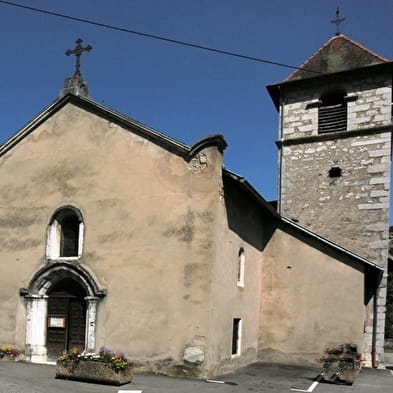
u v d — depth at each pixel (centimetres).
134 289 1270
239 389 1057
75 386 1016
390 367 1770
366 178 2000
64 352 1228
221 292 1262
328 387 1160
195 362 1166
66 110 1488
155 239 1276
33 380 1066
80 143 1441
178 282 1226
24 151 1520
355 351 1423
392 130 2059
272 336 1598
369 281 1766
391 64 2031
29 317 1389
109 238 1331
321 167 2095
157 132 1333
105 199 1362
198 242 1226
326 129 2147
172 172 1297
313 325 1567
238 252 1412
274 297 1625
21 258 1442
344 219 1998
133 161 1353
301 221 2070
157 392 980
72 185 1420
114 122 1405
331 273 1580
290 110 2225
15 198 1495
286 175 2155
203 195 1247
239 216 1432
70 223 1439
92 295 1310
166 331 1212
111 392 969
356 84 2117
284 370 1421
